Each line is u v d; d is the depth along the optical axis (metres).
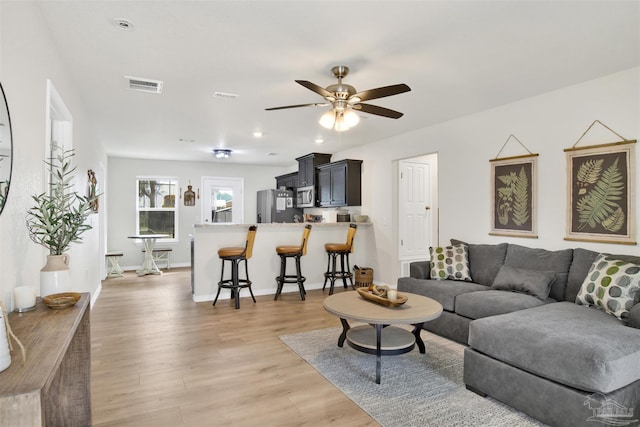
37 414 0.96
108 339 3.62
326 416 2.29
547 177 3.79
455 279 4.18
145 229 8.45
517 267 3.72
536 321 2.54
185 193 8.71
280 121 4.92
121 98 3.90
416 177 6.22
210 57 2.92
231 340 3.62
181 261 8.66
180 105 4.17
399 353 2.78
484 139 4.43
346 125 3.27
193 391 2.59
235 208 9.21
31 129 2.05
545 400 2.18
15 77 1.78
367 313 2.79
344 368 2.98
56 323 1.51
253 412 2.33
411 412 2.34
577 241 3.54
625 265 2.80
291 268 5.86
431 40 2.64
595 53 2.88
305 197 7.79
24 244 1.91
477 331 2.59
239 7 2.22
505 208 4.18
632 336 2.23
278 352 3.31
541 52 2.85
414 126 5.21
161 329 3.94
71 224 2.02
